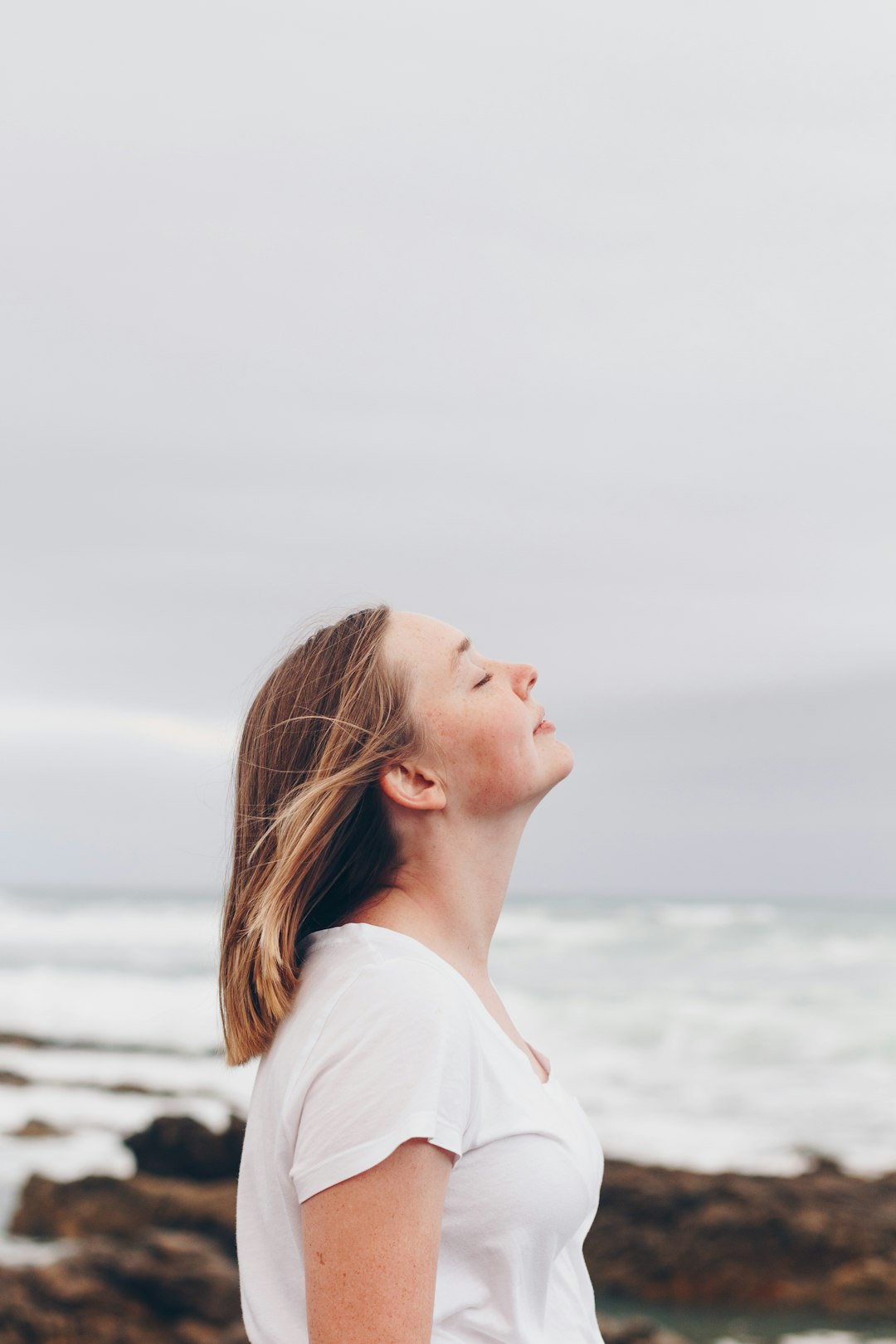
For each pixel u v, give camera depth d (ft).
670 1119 60.23
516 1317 5.35
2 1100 75.66
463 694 6.24
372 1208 4.87
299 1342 5.38
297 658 6.56
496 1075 5.47
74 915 260.01
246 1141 5.78
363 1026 5.17
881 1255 33.81
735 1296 33.71
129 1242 42.22
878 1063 76.23
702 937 161.99
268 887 5.92
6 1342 28.27
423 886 6.17
